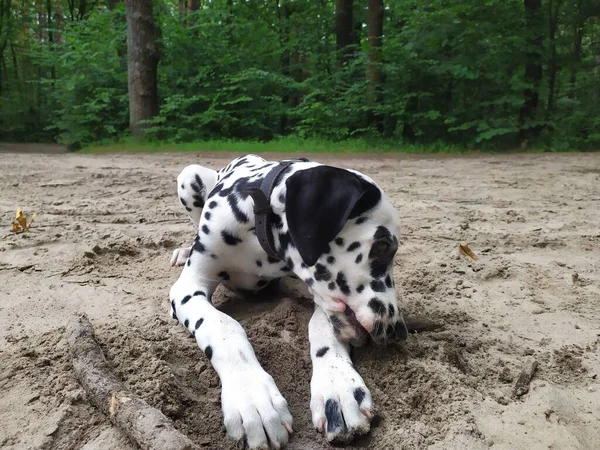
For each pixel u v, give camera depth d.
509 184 1.77
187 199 0.87
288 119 4.25
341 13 4.25
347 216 0.50
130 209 1.29
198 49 4.07
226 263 0.65
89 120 3.85
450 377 0.53
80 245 0.96
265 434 0.44
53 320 0.65
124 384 0.49
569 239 1.05
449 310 0.71
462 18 3.35
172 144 3.49
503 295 0.77
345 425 0.45
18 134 4.90
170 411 0.47
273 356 0.57
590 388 0.54
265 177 0.61
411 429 0.46
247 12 4.96
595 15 3.52
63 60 4.18
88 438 0.43
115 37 4.13
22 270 0.83
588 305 0.74
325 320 0.56
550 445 0.45
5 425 0.45
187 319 0.58
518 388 0.52
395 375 0.53
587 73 3.57
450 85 3.52
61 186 1.64
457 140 3.49
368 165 2.41
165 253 0.94
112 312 0.67
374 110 3.55
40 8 6.28
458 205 1.39
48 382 0.51
